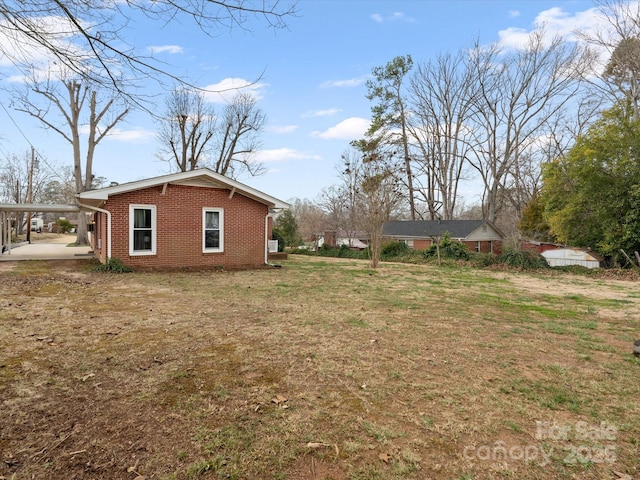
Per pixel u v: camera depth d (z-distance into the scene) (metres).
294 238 27.62
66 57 3.04
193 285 8.82
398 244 21.75
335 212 30.69
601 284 11.49
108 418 2.68
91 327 4.97
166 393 3.09
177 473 2.11
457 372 3.74
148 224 11.38
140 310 6.04
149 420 2.66
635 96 20.11
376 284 9.98
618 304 7.84
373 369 3.74
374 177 18.25
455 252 18.61
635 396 3.26
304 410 2.87
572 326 5.79
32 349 4.06
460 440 2.52
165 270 11.28
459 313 6.52
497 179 29.25
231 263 12.74
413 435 2.56
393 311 6.50
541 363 4.06
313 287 8.99
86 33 2.93
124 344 4.30
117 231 10.85
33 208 14.24
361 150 27.33
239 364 3.78
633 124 15.46
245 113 28.58
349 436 2.53
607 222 15.88
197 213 12.05
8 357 3.81
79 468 2.13
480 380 3.55
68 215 57.09
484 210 31.36
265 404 2.95
